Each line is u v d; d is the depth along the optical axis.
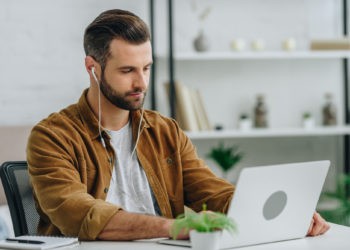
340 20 4.80
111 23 2.09
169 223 1.81
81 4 4.38
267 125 4.62
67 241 1.78
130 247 1.75
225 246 1.72
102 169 2.18
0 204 3.52
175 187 2.32
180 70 4.67
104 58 2.09
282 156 4.84
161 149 2.32
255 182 1.71
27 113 4.34
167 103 4.41
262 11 4.70
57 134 2.11
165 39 4.54
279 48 4.71
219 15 4.65
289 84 4.80
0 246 1.76
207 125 4.44
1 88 4.30
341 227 2.11
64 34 4.37
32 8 4.33
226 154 4.42
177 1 4.60
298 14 4.73
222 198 2.24
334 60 4.85
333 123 4.69
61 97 4.38
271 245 1.80
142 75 2.10
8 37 4.31
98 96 2.19
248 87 4.75
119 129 2.25
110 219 1.84
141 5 4.46
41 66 4.35
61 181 1.98
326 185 4.87
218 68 4.71
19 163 2.27
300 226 1.89
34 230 2.23
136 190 2.23
